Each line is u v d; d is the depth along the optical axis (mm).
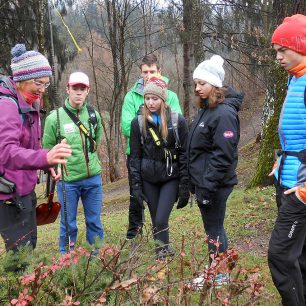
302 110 2885
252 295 2494
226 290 2549
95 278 2473
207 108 3654
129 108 5000
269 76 8414
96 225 4789
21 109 3008
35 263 2629
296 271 2959
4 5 14766
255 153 14227
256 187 8172
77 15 22172
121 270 2494
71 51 17781
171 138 4211
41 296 2436
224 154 3531
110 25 18641
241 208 6781
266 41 11094
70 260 2467
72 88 4535
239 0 12562
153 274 2613
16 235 3160
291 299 2967
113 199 12141
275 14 8305
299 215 2865
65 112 4578
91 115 4688
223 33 12758
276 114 8047
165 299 2406
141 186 4383
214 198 3686
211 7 13055
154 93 4109
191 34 13156
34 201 3393
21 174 3166
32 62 3045
